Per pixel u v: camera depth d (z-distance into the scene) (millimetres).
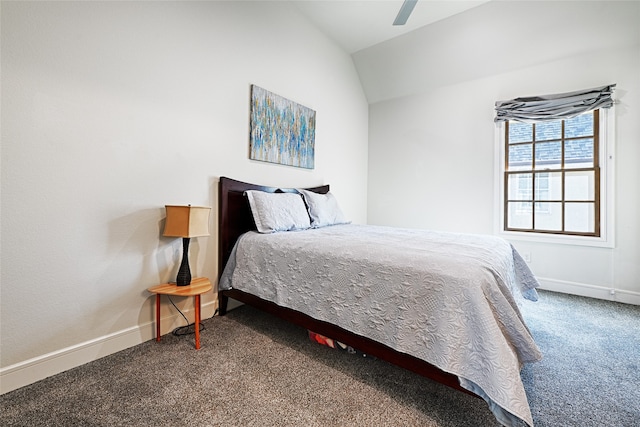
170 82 1970
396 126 4117
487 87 3381
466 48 3230
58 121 1483
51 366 1473
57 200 1490
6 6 1322
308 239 1976
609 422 1188
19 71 1360
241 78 2461
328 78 3523
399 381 1457
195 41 2113
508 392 994
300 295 1778
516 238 3205
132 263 1798
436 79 3656
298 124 3072
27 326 1408
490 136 3375
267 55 2695
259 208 2350
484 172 3426
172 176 1997
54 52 1463
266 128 2695
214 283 2326
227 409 1241
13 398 1297
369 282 1481
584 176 2918
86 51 1574
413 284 1327
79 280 1577
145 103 1838
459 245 1754
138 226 1823
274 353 1725
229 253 2359
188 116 2084
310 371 1536
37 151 1421
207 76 2199
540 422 1187
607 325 2172
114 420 1172
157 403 1273
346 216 3980
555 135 3051
